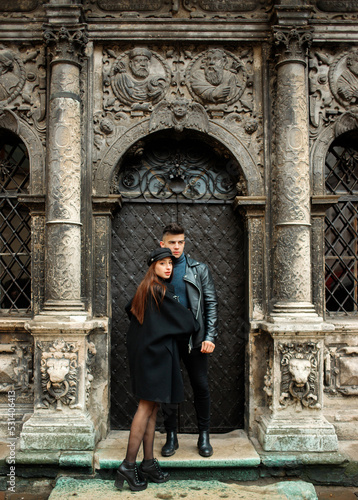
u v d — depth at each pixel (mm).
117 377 3869
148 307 2764
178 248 3092
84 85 3746
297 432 3201
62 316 3264
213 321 3053
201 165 4023
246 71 3855
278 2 3654
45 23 3545
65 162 3447
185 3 3812
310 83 3840
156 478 2879
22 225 3984
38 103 3803
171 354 2721
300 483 2971
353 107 3863
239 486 2932
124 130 3789
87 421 3215
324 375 3697
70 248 3414
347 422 3617
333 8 3867
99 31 3768
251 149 3797
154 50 3865
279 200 3564
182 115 3771
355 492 3049
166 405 3154
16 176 4004
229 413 3893
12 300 3965
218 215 3992
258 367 3635
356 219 4000
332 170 4020
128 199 3947
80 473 3059
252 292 3699
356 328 3693
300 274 3443
